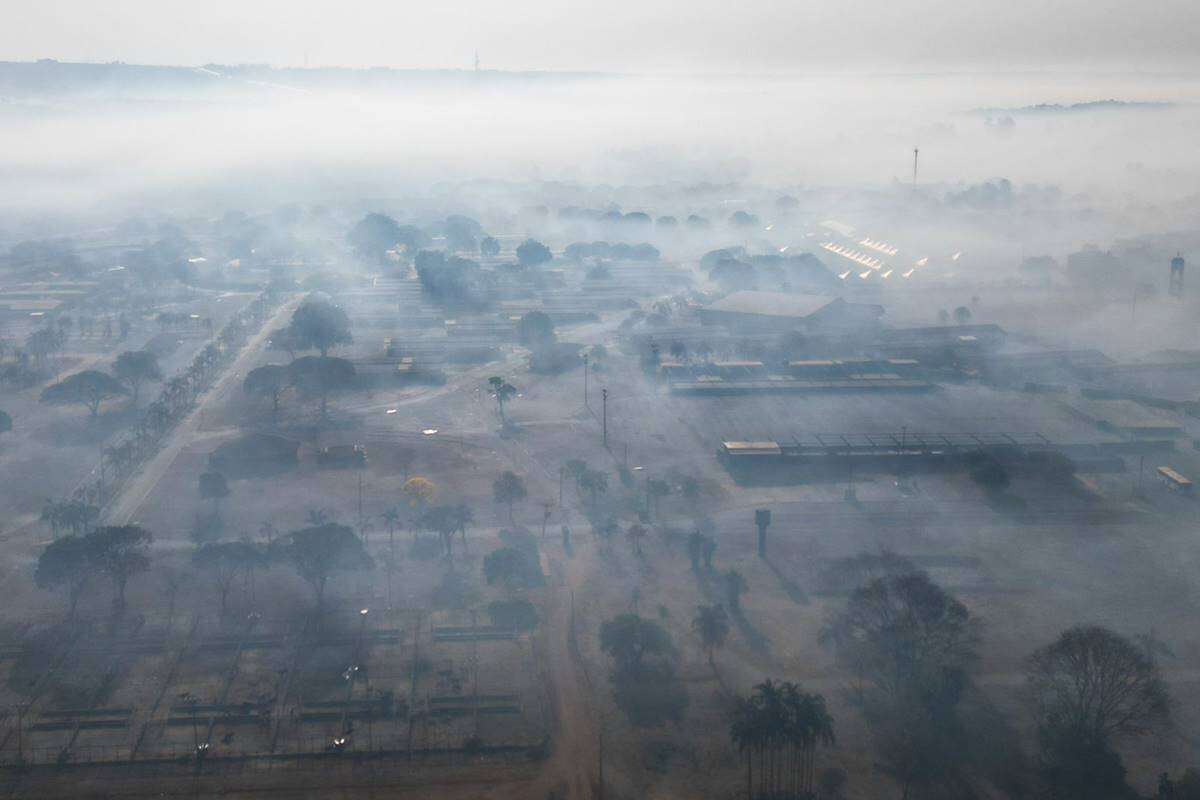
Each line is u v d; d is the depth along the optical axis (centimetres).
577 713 14588
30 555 19112
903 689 14650
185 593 17688
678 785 13162
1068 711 13912
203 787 13262
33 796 13075
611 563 18788
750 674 15325
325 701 14862
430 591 17800
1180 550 19125
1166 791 12519
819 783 13112
